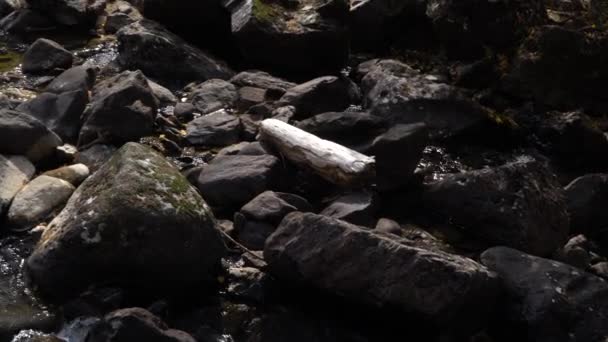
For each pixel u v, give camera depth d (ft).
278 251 30.48
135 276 29.68
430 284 28.17
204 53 49.49
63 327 28.86
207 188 35.81
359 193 35.78
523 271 31.40
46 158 38.09
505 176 35.78
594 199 37.58
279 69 48.44
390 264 28.73
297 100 42.86
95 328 27.27
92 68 44.27
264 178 35.42
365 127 39.24
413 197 38.01
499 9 47.24
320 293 30.50
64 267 29.40
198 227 30.19
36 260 30.12
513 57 47.55
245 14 46.98
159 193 29.91
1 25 53.72
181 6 49.78
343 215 34.04
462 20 47.83
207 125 41.22
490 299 30.12
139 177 30.04
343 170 34.86
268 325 29.86
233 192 35.53
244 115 42.63
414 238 35.14
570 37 46.14
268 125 38.22
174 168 31.83
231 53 51.42
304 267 29.86
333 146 35.88
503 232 35.01
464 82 48.06
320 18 47.57
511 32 47.73
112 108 39.70
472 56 48.52
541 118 45.73
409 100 43.11
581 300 30.48
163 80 47.83
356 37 52.01
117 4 57.57
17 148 37.11
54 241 29.63
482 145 43.88
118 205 29.14
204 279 31.07
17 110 40.83
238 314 30.27
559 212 35.99
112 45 52.01
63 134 40.42
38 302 29.81
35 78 46.60
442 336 28.99
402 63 47.44
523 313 30.30
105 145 39.45
